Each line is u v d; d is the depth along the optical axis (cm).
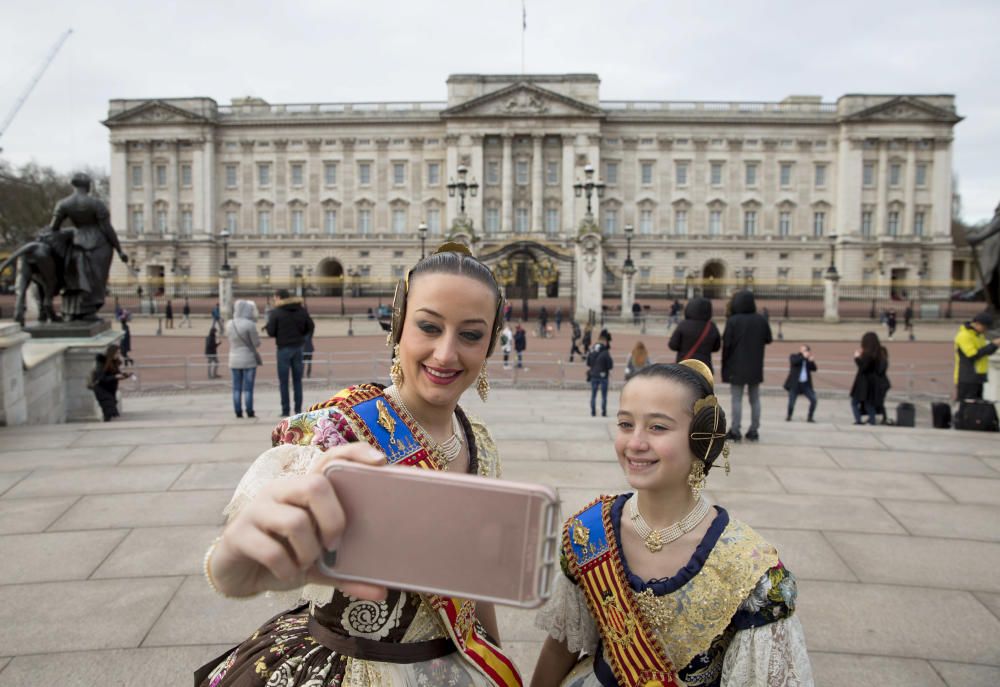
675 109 7788
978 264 1320
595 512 261
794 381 1376
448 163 7450
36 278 1364
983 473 786
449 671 209
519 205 7575
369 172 7712
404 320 214
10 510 637
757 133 7581
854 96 7388
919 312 5688
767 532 608
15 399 1047
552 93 7300
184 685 379
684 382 241
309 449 188
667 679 239
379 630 202
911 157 7425
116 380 1320
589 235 4334
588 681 265
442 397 207
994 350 1164
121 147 7606
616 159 7625
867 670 404
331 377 2114
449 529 139
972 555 562
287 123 7650
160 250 7600
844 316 5688
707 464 243
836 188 7600
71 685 377
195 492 691
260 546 137
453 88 7481
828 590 501
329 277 7575
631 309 4650
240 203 7762
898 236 7469
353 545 143
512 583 137
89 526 600
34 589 484
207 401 1631
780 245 7606
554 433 966
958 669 405
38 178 8762
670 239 7644
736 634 233
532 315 5178
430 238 7650
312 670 201
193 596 477
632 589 247
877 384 1326
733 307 945
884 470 795
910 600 487
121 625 439
